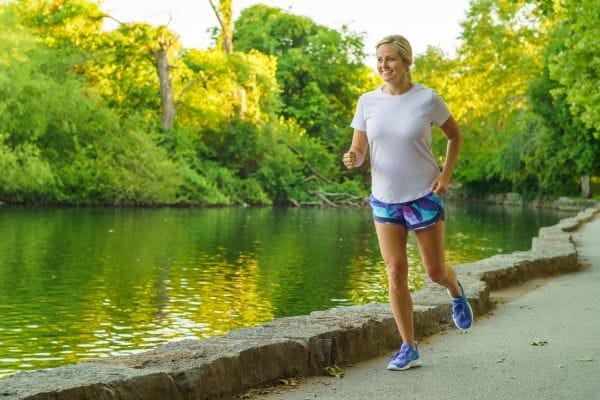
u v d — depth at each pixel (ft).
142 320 45.14
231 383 17.47
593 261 49.29
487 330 25.46
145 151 162.91
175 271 65.82
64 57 168.55
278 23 247.70
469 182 263.08
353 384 18.66
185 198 168.55
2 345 38.55
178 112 188.85
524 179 214.69
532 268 39.70
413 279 60.70
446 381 18.79
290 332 20.26
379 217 19.80
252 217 139.95
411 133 19.21
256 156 191.72
